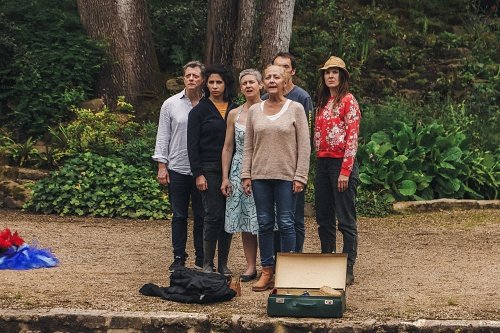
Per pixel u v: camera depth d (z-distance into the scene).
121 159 15.70
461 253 11.61
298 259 8.65
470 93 19.77
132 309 8.35
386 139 16.83
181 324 8.03
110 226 13.75
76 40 18.03
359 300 8.79
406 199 15.95
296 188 9.04
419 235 13.18
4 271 9.97
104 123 16.78
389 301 8.75
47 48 17.81
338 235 13.03
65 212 14.64
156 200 14.83
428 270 10.38
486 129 18.38
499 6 23.58
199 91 10.04
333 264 8.59
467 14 22.77
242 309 8.41
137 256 11.20
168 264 10.66
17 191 15.12
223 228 9.73
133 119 17.91
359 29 20.59
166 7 20.14
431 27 22.22
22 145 16.30
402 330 7.86
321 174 9.59
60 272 9.98
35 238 12.38
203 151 9.59
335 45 20.56
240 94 17.47
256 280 9.73
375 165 16.03
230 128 9.53
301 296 8.13
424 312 8.32
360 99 19.41
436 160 16.42
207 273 8.86
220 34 18.38
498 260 11.08
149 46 18.59
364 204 15.34
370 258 11.23
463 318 8.12
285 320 8.01
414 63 20.92
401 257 11.31
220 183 9.59
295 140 9.10
